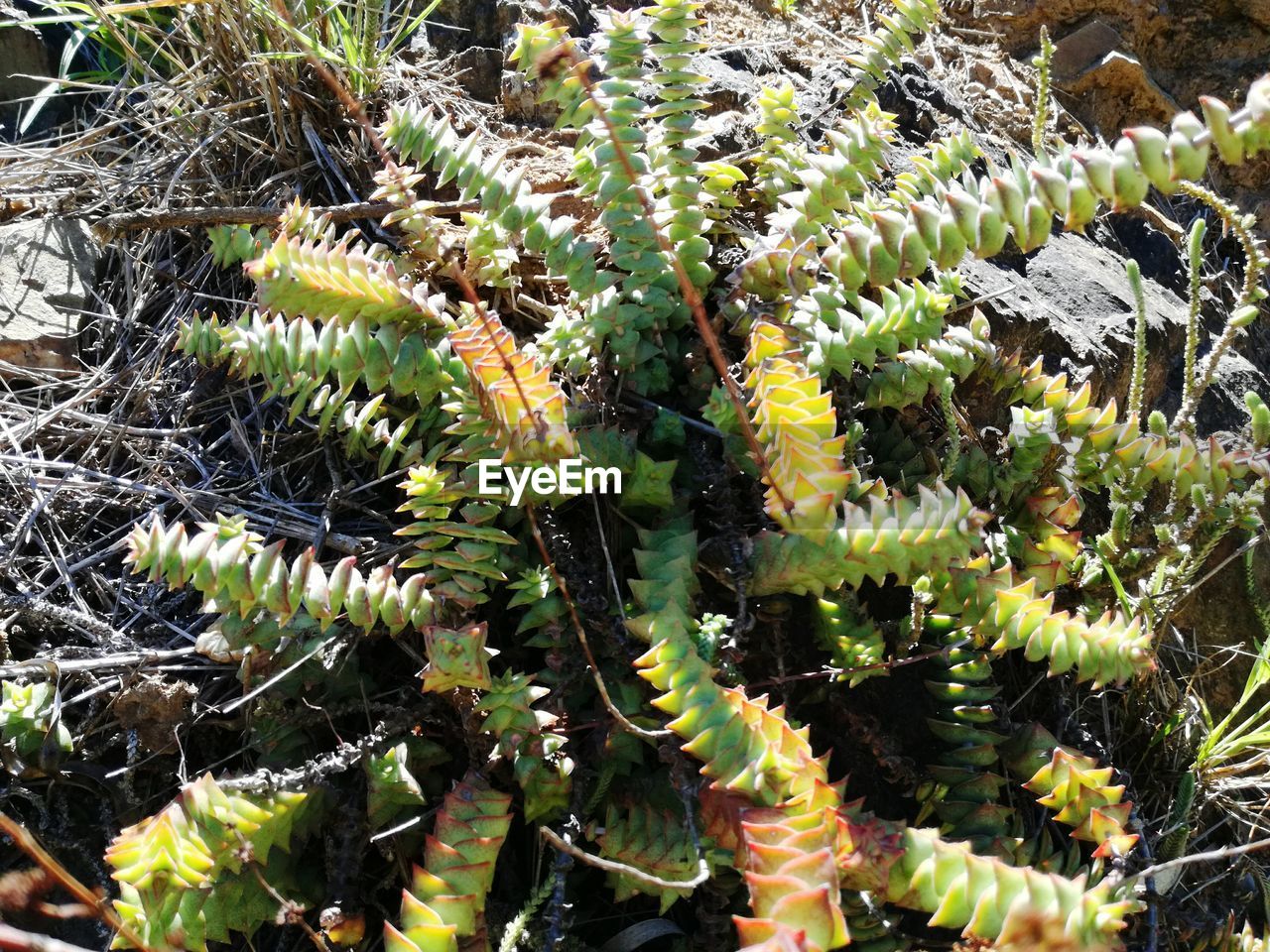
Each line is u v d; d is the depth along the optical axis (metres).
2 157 0.53
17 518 0.43
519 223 0.40
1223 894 0.46
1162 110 0.69
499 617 0.40
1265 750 0.47
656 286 0.40
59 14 0.61
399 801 0.35
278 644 0.36
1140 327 0.44
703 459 0.39
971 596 0.36
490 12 0.55
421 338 0.38
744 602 0.36
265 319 0.39
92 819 0.37
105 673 0.38
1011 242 0.55
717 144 0.49
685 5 0.39
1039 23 0.70
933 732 0.40
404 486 0.36
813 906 0.27
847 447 0.40
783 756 0.32
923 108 0.57
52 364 0.47
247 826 0.32
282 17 0.46
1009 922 0.30
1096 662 0.35
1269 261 0.40
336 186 0.50
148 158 0.53
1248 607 0.53
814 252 0.41
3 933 0.26
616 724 0.35
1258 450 0.41
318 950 0.35
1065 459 0.43
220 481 0.44
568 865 0.33
